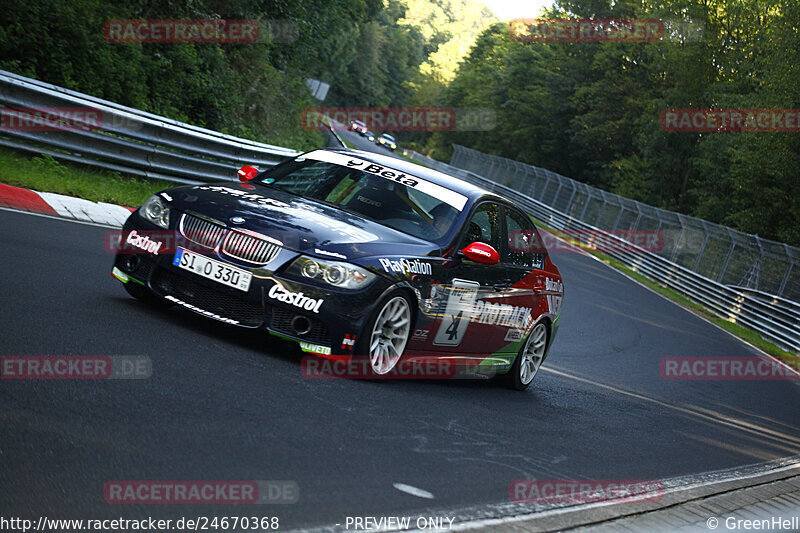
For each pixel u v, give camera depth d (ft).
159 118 99.81
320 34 251.19
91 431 24.56
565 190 336.90
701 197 305.94
